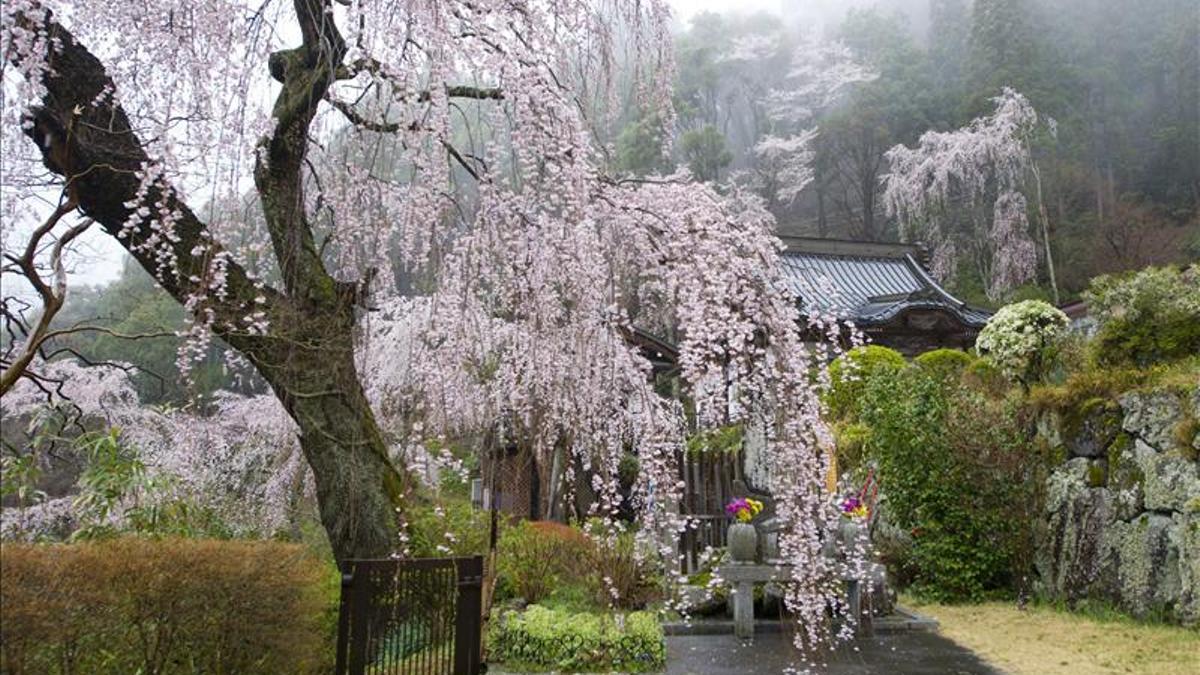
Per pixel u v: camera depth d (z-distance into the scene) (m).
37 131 3.63
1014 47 22.25
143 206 3.30
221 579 2.94
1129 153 22.30
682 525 3.55
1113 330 6.98
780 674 4.47
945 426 7.07
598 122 3.76
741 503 5.88
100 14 3.10
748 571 5.43
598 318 3.67
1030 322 8.39
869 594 5.55
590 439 3.92
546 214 3.60
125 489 4.02
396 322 5.69
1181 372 6.04
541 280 3.71
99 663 2.63
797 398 3.39
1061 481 6.59
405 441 4.62
